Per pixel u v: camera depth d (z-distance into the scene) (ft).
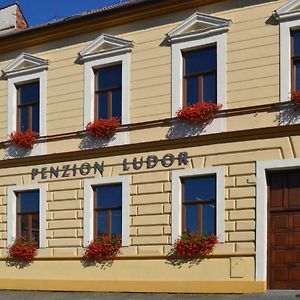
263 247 62.18
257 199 62.75
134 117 71.46
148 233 68.74
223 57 66.28
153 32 71.41
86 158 74.43
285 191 63.05
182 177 67.56
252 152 63.57
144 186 69.72
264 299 57.77
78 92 76.33
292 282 62.03
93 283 71.51
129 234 70.03
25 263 77.30
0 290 77.25
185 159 67.26
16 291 75.97
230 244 63.67
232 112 65.05
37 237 77.56
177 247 66.03
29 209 79.00
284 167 61.82
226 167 64.80
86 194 73.72
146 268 68.28
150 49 71.36
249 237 62.80
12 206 79.77
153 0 70.28
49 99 78.48
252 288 62.03
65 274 73.92
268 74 63.82
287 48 63.05
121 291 69.46
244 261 62.75
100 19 74.64
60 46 78.43
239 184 63.87
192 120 66.64
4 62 83.41
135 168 70.54
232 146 64.75
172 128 68.59
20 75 81.25
